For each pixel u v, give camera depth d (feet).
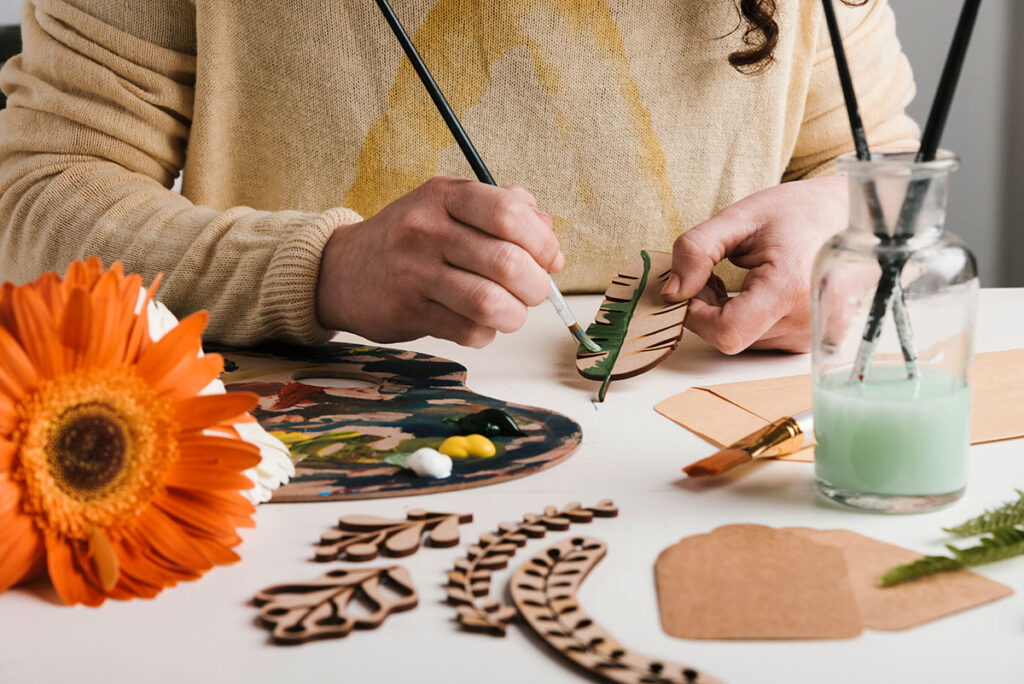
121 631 1.54
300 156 4.14
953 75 1.78
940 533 1.80
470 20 4.00
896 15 7.23
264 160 4.17
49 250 3.52
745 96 4.25
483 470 2.10
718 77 4.19
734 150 4.33
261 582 1.68
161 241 3.34
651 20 4.09
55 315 1.69
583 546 1.75
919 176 1.82
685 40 4.13
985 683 1.35
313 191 4.18
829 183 3.15
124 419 1.70
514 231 2.70
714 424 2.36
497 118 4.12
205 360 1.86
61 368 1.69
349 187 4.17
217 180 4.13
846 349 1.94
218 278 3.19
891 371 1.94
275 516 1.94
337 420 2.41
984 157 7.46
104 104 3.83
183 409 1.78
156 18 3.88
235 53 3.99
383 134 4.10
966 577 1.61
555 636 1.46
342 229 3.05
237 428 2.01
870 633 1.48
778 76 4.23
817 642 1.46
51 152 3.78
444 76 4.05
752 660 1.42
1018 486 1.99
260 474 1.98
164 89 3.90
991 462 2.11
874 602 1.55
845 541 1.75
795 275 2.82
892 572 1.59
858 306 1.92
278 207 4.24
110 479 1.68
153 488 1.72
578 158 4.19
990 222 7.57
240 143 4.14
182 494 1.76
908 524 1.84
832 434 1.91
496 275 2.70
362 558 1.73
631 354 2.77
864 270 1.90
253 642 1.50
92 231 3.41
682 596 1.58
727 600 1.57
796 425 2.16
